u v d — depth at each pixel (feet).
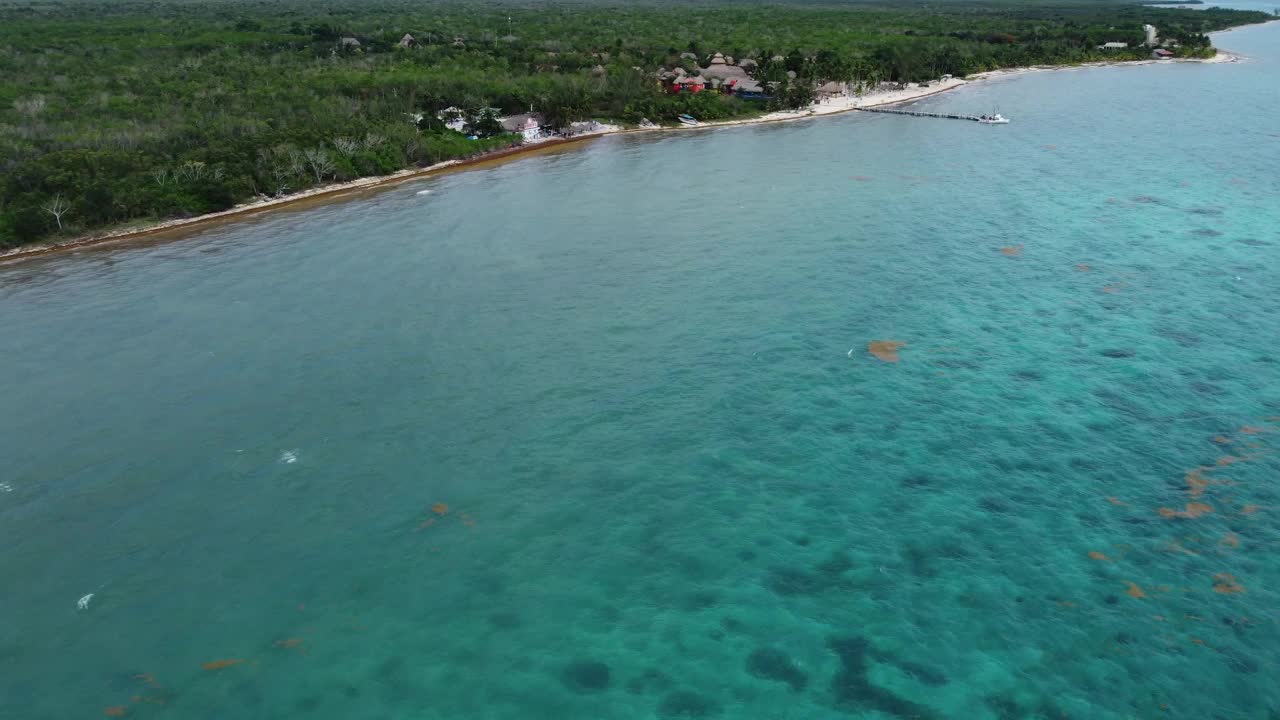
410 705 103.45
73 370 184.85
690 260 237.45
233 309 213.66
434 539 132.05
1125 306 199.93
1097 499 135.33
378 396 171.63
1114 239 242.17
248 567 127.13
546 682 106.11
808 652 109.50
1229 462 142.92
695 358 182.70
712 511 136.46
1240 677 103.09
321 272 236.84
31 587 124.26
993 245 241.35
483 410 165.78
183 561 128.77
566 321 201.16
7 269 245.24
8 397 174.60
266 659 110.93
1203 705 99.76
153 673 109.19
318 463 151.23
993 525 130.82
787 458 148.87
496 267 236.22
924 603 116.57
